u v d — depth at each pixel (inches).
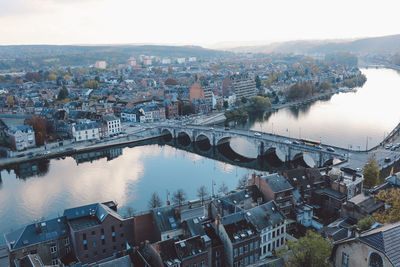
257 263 5152.6
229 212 5753.0
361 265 2696.9
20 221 7440.9
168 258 4530.0
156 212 5664.4
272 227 5492.1
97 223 5551.2
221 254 5128.0
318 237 3538.4
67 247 5502.0
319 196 6747.1
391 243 2541.8
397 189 5492.1
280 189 6373.0
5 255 5802.2
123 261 4468.5
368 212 5221.5
